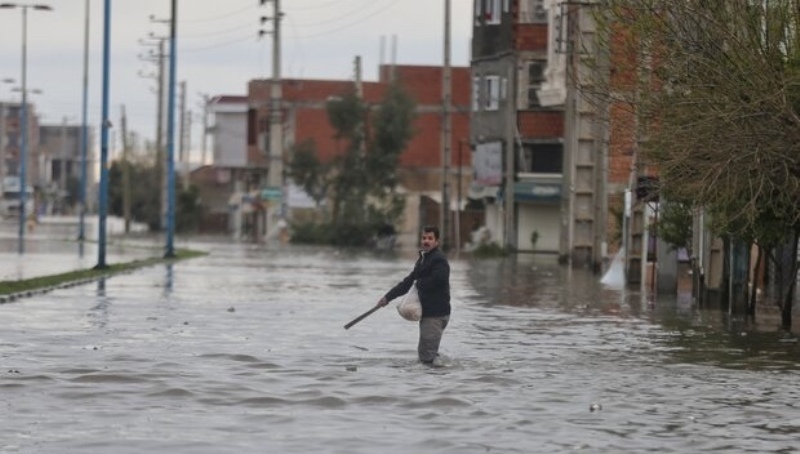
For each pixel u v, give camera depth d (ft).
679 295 302.66
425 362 162.40
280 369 155.84
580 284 346.13
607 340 197.47
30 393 133.39
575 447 108.68
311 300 270.26
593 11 209.05
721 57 194.18
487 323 223.51
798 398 139.13
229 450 104.83
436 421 120.47
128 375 146.82
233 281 338.13
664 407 131.44
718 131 193.47
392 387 141.69
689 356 177.68
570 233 460.96
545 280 366.02
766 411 129.80
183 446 106.22
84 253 511.40
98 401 128.98
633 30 198.49
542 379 150.92
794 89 191.62
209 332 199.21
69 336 189.37
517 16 597.52
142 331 198.80
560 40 443.73
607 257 404.16
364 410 126.21
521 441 110.93
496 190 604.90
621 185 426.51
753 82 190.19
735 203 214.07
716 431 117.91
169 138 483.10
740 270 248.11
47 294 279.90
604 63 237.25
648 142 203.62
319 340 189.67
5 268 381.19
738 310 248.11
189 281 335.67
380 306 164.76
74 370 150.61
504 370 158.20
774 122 191.11
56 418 118.73
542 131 571.69
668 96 199.72
